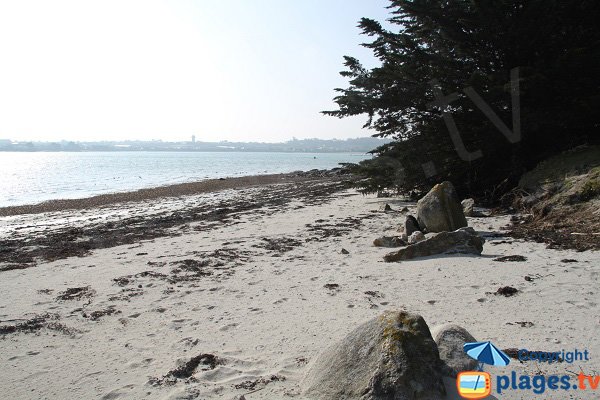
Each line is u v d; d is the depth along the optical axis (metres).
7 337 6.06
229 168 76.81
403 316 4.34
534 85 15.86
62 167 78.50
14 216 21.48
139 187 38.00
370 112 20.34
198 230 15.30
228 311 6.86
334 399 3.96
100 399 4.38
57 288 8.45
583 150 15.25
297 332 5.89
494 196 17.94
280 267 9.54
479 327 5.69
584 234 10.55
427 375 3.86
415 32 19.98
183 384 4.59
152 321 6.52
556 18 16.27
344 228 14.45
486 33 17.45
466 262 9.03
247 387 4.46
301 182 40.81
